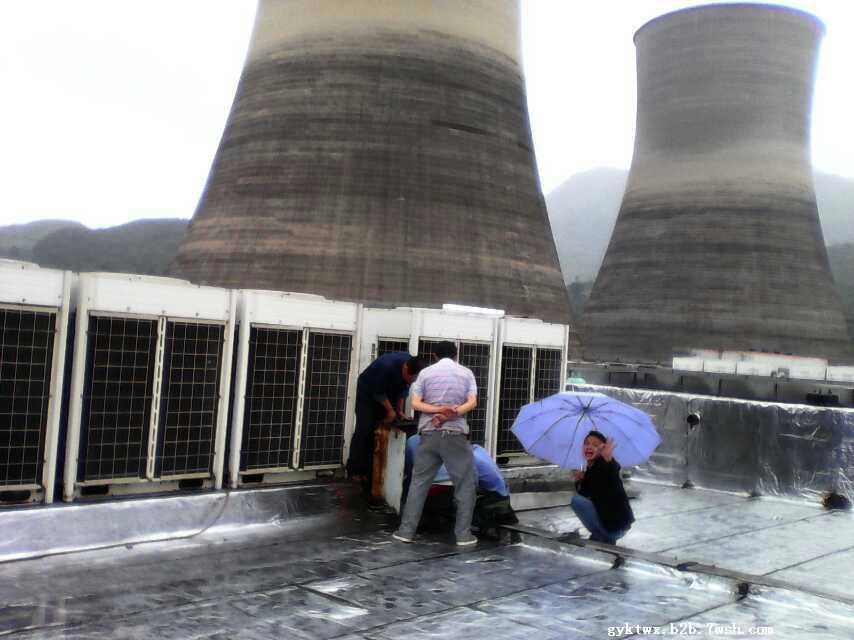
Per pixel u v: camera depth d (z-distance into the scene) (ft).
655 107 156.25
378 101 87.81
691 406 39.78
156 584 18.98
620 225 161.68
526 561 22.80
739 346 138.72
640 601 19.60
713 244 144.87
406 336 29.86
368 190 85.35
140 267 240.94
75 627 16.02
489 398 31.86
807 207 147.54
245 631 16.39
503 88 96.32
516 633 17.04
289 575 20.34
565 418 26.71
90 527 21.59
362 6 89.35
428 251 85.20
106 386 22.80
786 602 19.69
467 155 90.22
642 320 148.97
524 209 95.14
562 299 98.73
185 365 24.38
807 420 36.47
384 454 27.40
